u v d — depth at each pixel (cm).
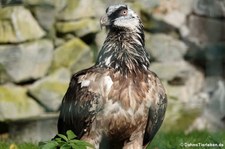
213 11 2053
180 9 1992
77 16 1839
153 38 1936
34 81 1770
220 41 2050
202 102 1956
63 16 1833
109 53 948
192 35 2006
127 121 914
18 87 1752
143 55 958
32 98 1750
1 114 1702
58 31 1820
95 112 919
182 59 1983
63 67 1803
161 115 952
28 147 1235
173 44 1959
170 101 1912
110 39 960
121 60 938
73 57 1814
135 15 970
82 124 934
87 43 1856
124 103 909
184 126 1855
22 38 1753
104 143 938
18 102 1722
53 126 1731
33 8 1791
